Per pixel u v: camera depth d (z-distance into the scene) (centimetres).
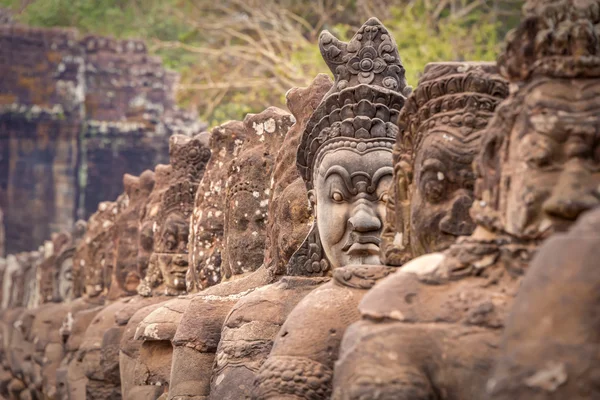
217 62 3472
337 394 468
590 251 374
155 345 980
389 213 581
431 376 455
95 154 3941
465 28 2620
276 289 741
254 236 872
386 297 475
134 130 3888
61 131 3938
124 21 4550
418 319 464
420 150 541
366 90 691
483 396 441
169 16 4450
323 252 720
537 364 373
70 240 2042
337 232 688
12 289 2838
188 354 840
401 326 464
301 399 571
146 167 3906
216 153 991
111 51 3950
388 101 695
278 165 782
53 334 1778
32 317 1998
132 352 1053
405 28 2233
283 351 588
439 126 534
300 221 753
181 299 980
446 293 467
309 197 721
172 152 1119
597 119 440
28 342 2009
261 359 732
